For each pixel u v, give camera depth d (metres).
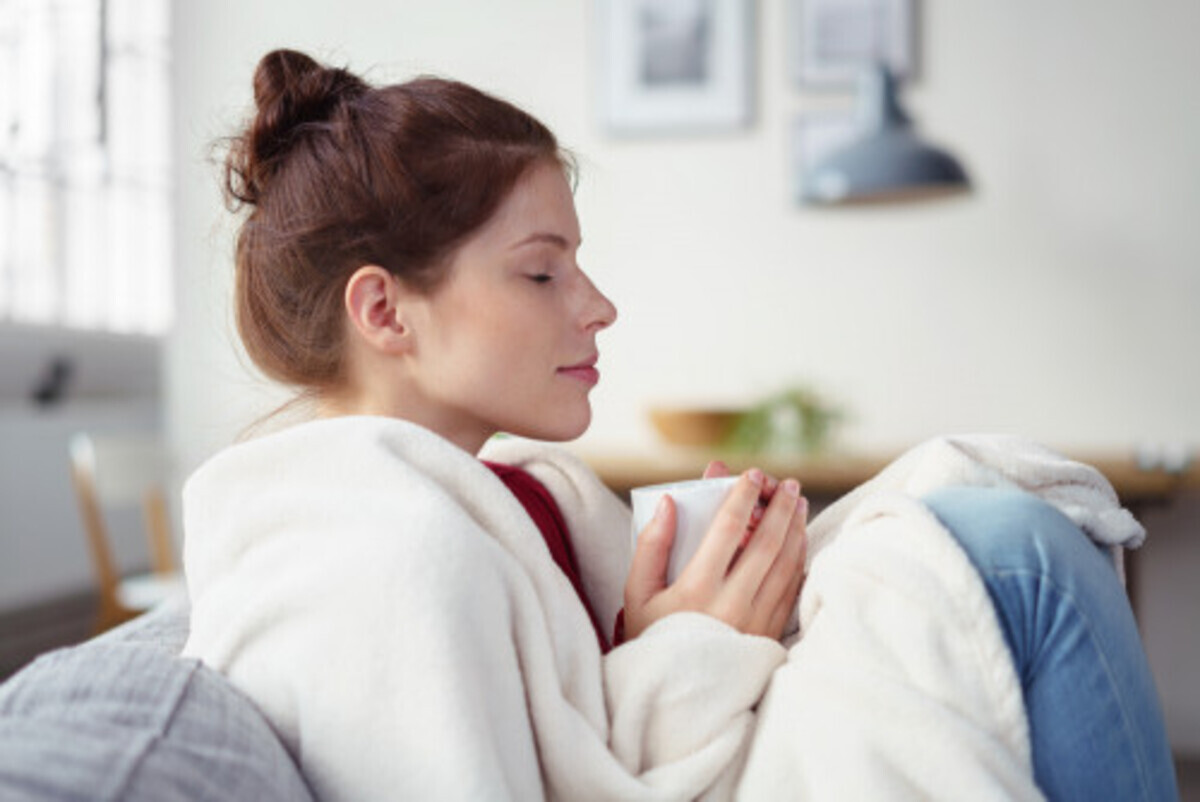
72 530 4.42
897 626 0.57
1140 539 0.69
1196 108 3.00
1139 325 3.04
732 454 2.53
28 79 4.00
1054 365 3.09
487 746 0.54
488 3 3.34
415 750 0.54
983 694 0.56
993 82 3.10
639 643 0.63
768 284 3.22
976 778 0.53
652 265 3.28
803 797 0.56
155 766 0.48
